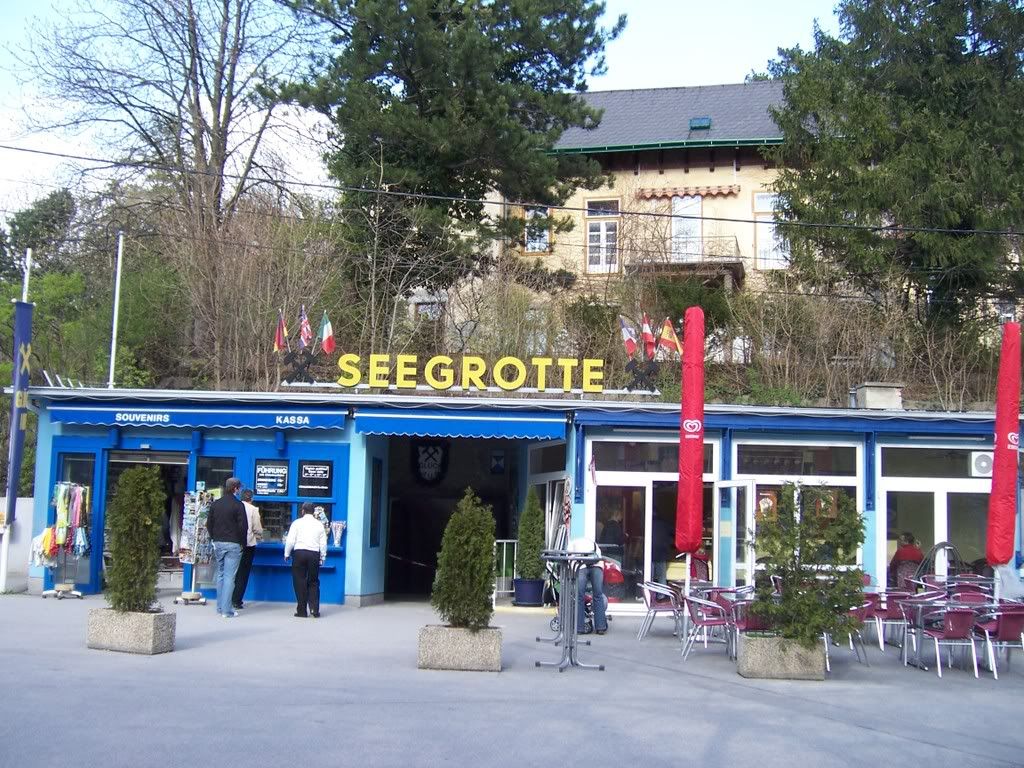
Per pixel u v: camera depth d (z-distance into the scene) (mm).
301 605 15219
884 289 26562
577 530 17156
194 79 29672
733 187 35250
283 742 7602
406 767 7066
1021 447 17031
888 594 13133
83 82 28484
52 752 7121
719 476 17328
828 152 27500
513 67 29109
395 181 27094
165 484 18906
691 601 12539
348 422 17312
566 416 17125
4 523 17031
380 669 10883
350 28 27625
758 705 9750
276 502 17297
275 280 27922
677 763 7477
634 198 34281
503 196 28922
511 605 17672
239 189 29922
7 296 29484
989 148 25516
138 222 30594
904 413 17031
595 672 11281
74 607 15312
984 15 26719
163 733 7754
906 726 9047
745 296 27500
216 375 27312
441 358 18719
